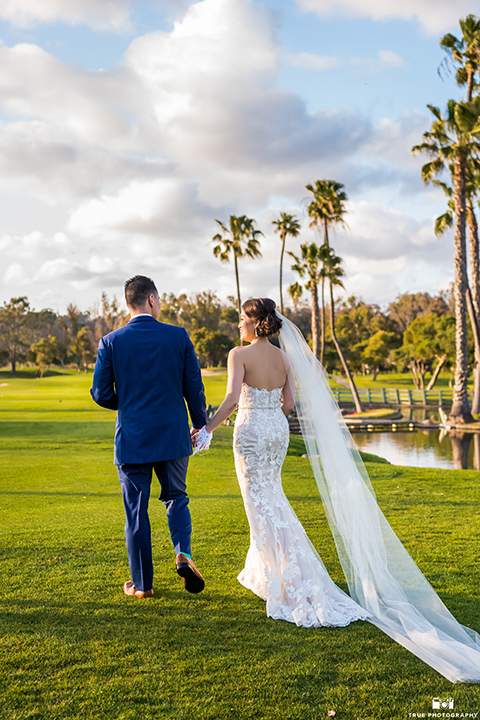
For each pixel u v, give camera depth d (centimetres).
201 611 318
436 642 276
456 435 2458
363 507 352
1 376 9612
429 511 629
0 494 745
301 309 8050
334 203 3453
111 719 210
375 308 9362
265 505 345
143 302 356
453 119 2430
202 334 8025
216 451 1271
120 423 342
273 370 366
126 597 339
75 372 10244
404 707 222
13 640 275
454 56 2467
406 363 5803
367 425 2834
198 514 596
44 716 212
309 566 329
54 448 1310
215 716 213
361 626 305
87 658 258
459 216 2578
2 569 394
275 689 234
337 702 225
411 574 339
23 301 10575
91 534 501
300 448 1429
